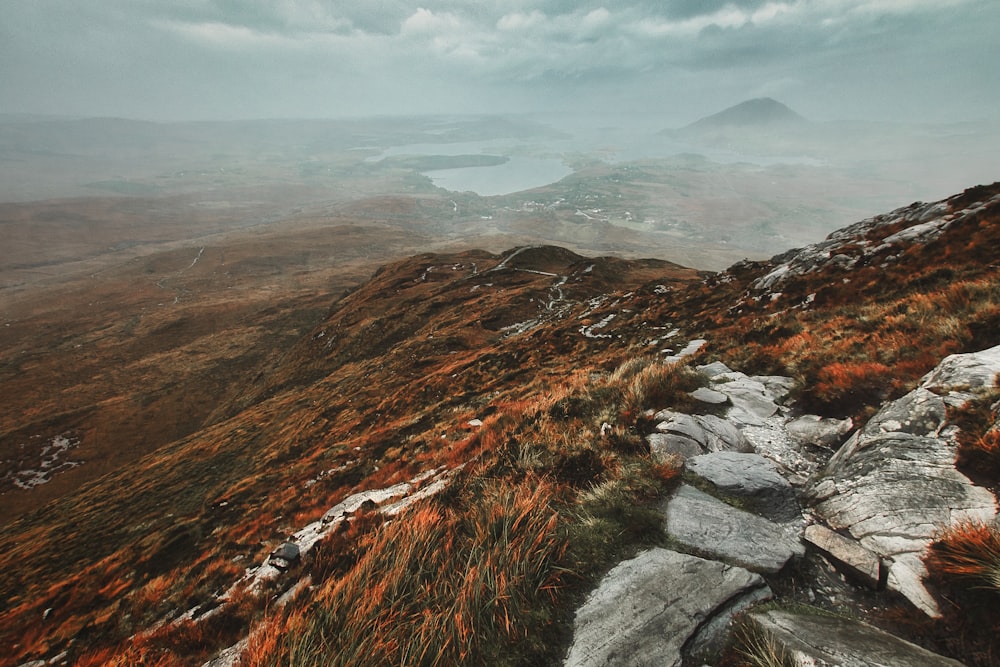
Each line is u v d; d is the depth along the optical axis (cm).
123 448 9756
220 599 1076
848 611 399
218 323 18488
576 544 528
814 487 607
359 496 1460
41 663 1608
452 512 652
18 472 8906
